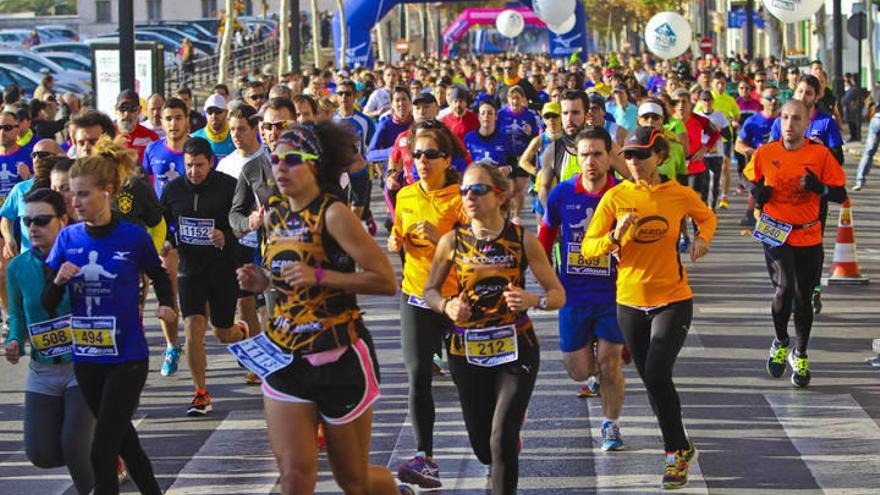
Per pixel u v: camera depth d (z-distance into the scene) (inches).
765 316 1358.3
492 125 1366.9
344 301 635.5
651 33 3435.0
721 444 908.6
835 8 3590.1
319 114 1299.2
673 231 819.4
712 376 1103.0
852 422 957.2
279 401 627.8
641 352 835.4
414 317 840.3
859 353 1183.6
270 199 647.1
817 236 1059.9
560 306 726.5
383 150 1459.2
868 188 2655.0
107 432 707.4
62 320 730.2
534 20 7524.6
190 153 1013.8
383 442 933.2
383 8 4938.5
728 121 2225.6
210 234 1013.8
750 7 4928.6
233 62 5797.2
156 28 6422.2
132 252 724.7
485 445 749.3
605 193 833.5
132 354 719.1
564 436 932.0
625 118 1899.6
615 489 814.5
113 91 2256.4
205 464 887.7
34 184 934.4
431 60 5044.3
